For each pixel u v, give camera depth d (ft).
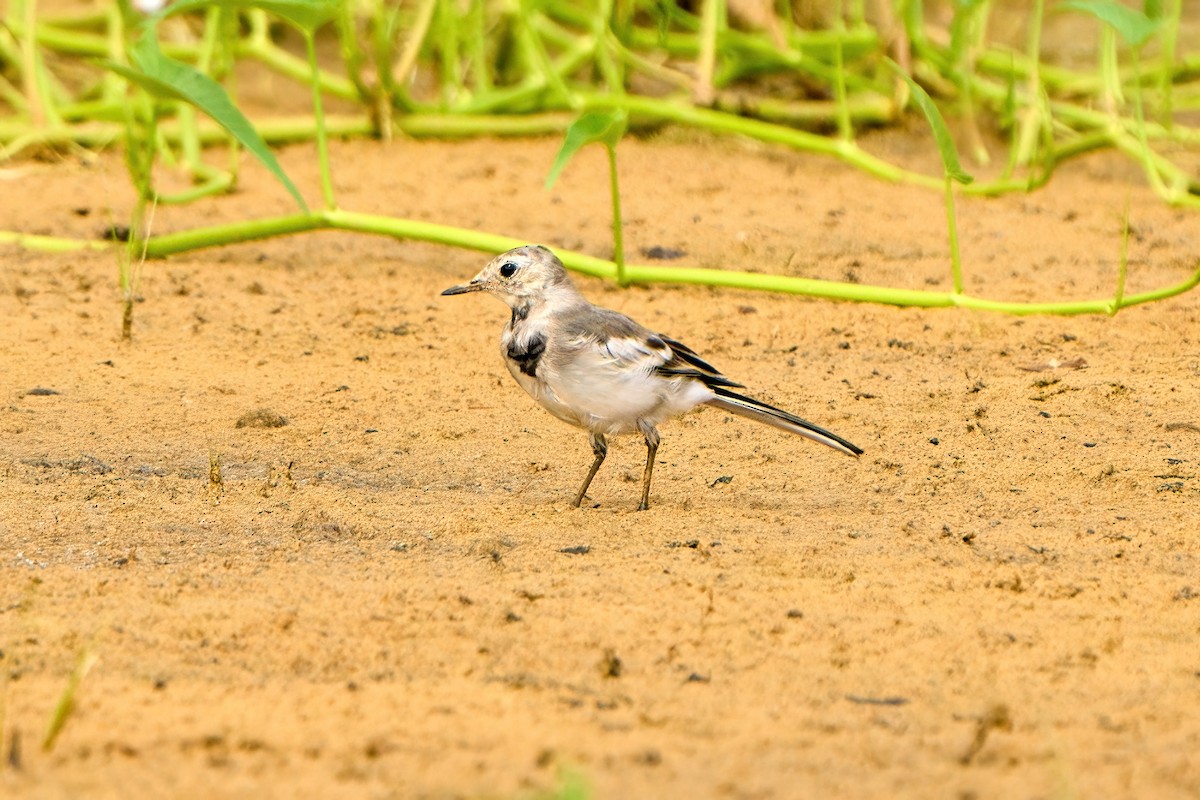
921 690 25.62
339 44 83.51
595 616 28.43
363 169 65.51
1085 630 28.25
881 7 72.90
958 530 33.35
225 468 36.78
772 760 22.80
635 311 49.67
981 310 49.80
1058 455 38.09
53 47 75.72
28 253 54.13
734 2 71.82
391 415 40.88
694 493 36.01
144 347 45.50
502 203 60.90
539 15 79.92
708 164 67.31
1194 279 45.83
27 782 21.62
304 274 53.42
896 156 69.87
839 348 46.75
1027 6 87.51
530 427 40.52
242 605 28.58
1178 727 24.23
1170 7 89.35
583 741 23.27
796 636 27.71
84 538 32.14
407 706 24.50
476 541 32.60
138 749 22.71
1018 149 67.72
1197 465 37.24
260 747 22.88
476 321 49.14
